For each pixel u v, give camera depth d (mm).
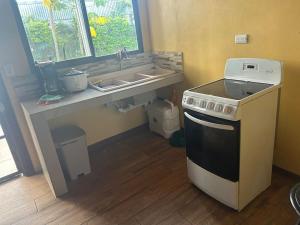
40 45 2480
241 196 1790
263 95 1670
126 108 2975
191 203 1982
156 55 3154
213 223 1774
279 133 2117
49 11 2467
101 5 2744
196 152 1945
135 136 3244
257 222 1740
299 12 1700
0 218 2033
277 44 1889
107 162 2701
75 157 2391
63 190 2240
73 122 2773
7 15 2197
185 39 2676
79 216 1976
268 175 2002
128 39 3055
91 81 2752
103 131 3043
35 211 2076
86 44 2758
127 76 3035
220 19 2240
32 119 1941
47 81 2348
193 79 2760
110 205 2059
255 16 1964
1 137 3406
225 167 1731
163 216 1885
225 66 2191
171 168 2465
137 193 2164
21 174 2627
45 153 2061
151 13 2988
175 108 2984
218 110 1615
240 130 1577
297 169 2090
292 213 1777
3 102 2316
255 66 1955
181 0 2547
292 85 1896
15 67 2312
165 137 3074
